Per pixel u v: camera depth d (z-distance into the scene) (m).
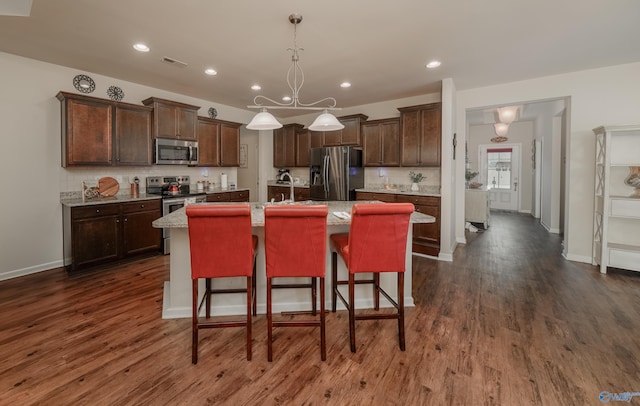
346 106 5.64
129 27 2.61
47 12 2.37
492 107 4.50
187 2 2.23
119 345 2.06
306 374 1.79
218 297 2.49
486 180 9.09
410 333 2.24
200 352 2.00
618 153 3.56
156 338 2.16
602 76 3.64
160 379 1.74
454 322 2.39
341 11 2.35
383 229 2.00
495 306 2.66
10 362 1.86
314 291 2.43
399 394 1.63
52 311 2.54
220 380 1.73
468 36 2.79
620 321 2.37
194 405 1.55
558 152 5.75
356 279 2.65
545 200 6.47
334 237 2.51
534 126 8.08
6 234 3.29
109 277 3.33
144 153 4.16
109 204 3.62
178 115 4.49
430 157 4.43
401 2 2.23
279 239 1.91
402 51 3.13
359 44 2.95
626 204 3.53
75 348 2.02
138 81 4.14
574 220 3.97
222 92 4.69
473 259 4.12
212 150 5.20
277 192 6.47
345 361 1.91
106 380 1.72
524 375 1.76
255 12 2.36
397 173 5.27
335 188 5.09
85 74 3.75
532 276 3.42
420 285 3.18
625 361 1.88
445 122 4.08
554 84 3.92
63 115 3.53
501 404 1.55
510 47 3.04
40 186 3.51
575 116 3.83
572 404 1.54
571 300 2.77
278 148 6.61
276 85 4.32
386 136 4.98
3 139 3.23
